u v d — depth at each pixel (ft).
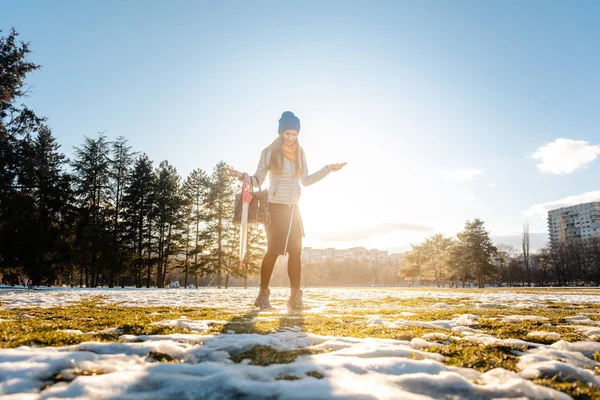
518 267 247.50
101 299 22.20
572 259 222.89
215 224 123.75
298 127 14.47
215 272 122.62
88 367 4.91
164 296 27.35
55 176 83.82
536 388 4.14
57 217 83.66
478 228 196.03
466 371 5.00
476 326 9.63
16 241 58.95
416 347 6.60
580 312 14.47
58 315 11.40
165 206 117.60
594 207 395.96
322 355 5.76
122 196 111.24
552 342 7.39
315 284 343.05
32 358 5.03
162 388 4.13
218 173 125.39
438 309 15.89
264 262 14.57
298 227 14.58
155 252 116.98
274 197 14.34
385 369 4.97
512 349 6.51
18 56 60.80
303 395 3.85
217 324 9.46
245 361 5.40
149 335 7.27
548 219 440.04
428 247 242.78
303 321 10.16
